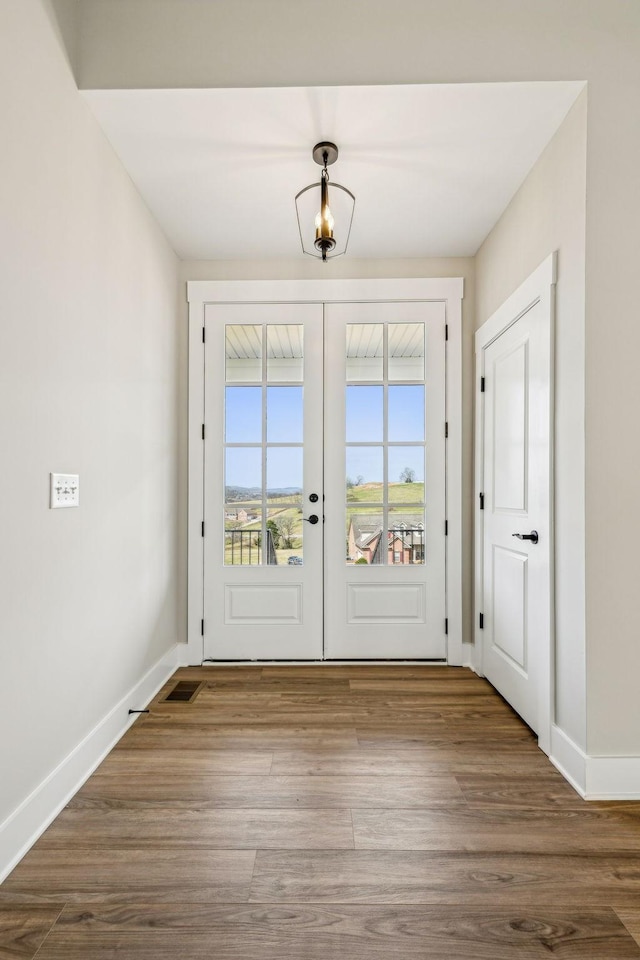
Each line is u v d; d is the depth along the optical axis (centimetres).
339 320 297
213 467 298
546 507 196
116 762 189
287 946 114
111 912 123
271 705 240
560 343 189
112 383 204
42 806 151
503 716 228
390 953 113
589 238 172
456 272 297
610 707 170
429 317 296
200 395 297
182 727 218
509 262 241
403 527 297
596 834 151
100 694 193
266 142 200
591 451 171
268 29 178
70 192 170
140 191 232
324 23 178
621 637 171
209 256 295
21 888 130
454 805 164
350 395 298
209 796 168
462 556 295
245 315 298
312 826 153
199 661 295
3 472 134
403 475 297
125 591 218
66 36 167
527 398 219
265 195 236
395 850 144
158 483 261
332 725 219
